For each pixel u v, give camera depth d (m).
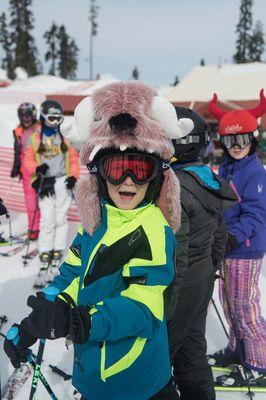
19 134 5.55
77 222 6.70
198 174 2.05
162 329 1.63
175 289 1.78
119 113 1.54
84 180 1.73
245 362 2.71
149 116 1.58
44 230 4.63
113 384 1.56
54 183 4.62
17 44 51.66
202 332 2.20
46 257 4.61
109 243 1.57
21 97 16.27
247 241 2.56
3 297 4.02
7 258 5.20
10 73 49.47
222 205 2.10
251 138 2.57
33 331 1.36
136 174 1.54
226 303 2.78
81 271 1.68
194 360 2.17
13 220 6.84
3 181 7.24
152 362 1.58
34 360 1.64
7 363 2.87
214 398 2.21
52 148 4.68
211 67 20.67
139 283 1.48
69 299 1.56
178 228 1.73
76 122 1.66
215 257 2.26
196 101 18.41
